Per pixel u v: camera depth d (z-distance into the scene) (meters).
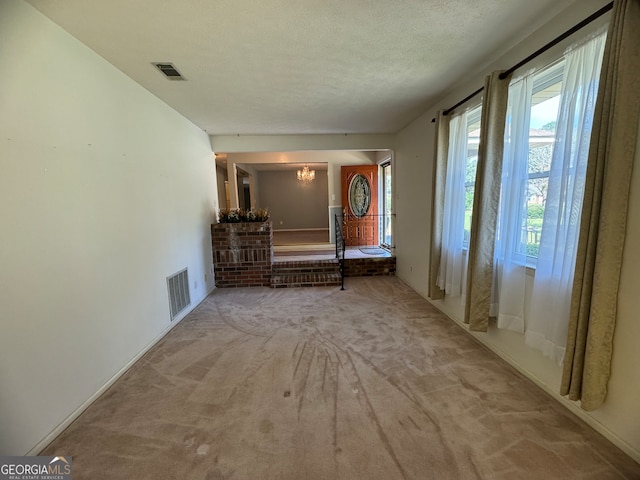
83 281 2.04
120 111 2.52
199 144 4.46
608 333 1.56
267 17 1.85
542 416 1.83
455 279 3.09
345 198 6.86
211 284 4.77
